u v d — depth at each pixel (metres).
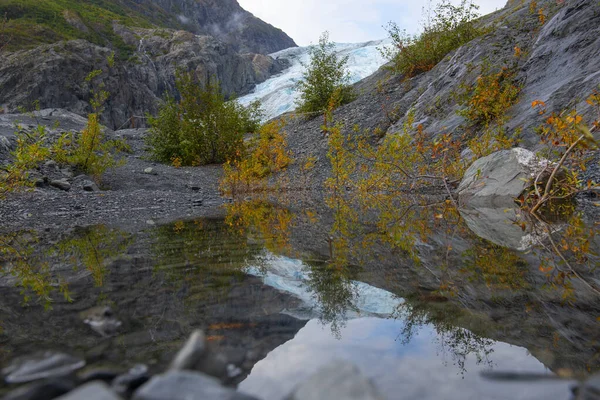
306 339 1.20
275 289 1.79
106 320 1.40
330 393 0.70
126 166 12.31
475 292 1.74
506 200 6.23
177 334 1.25
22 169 6.00
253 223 4.62
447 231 3.79
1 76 34.06
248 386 0.92
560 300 1.61
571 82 8.32
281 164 13.53
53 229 4.47
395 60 18.16
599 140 6.21
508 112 9.50
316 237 3.48
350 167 10.51
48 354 1.08
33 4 58.50
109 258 2.60
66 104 35.38
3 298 1.73
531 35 11.80
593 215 4.52
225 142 15.84
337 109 17.66
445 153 8.85
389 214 5.48
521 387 0.89
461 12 16.45
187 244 3.13
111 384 0.93
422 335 1.23
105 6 87.56
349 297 1.67
